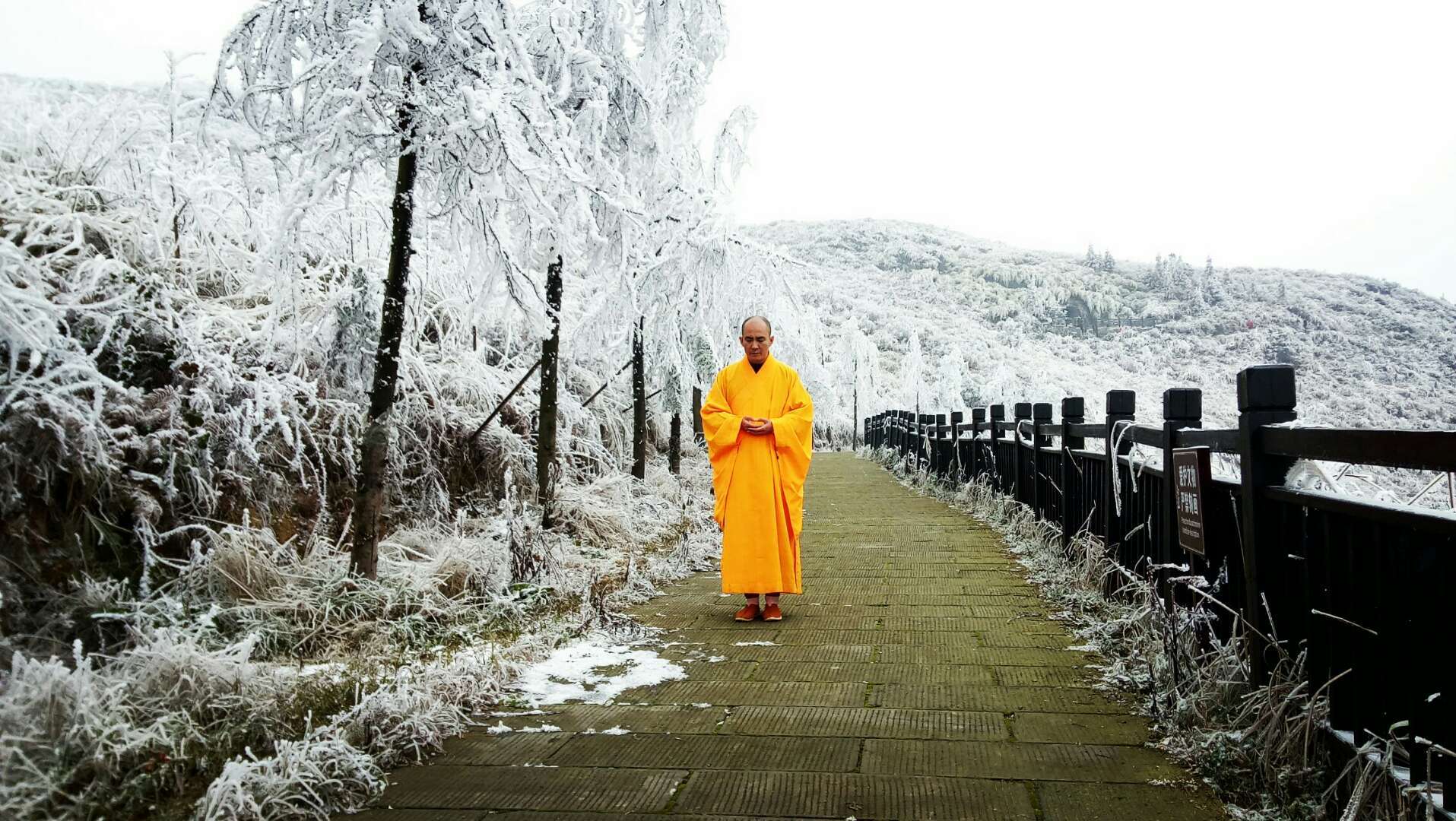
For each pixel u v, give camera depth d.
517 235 5.36
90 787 2.60
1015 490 10.12
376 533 4.86
